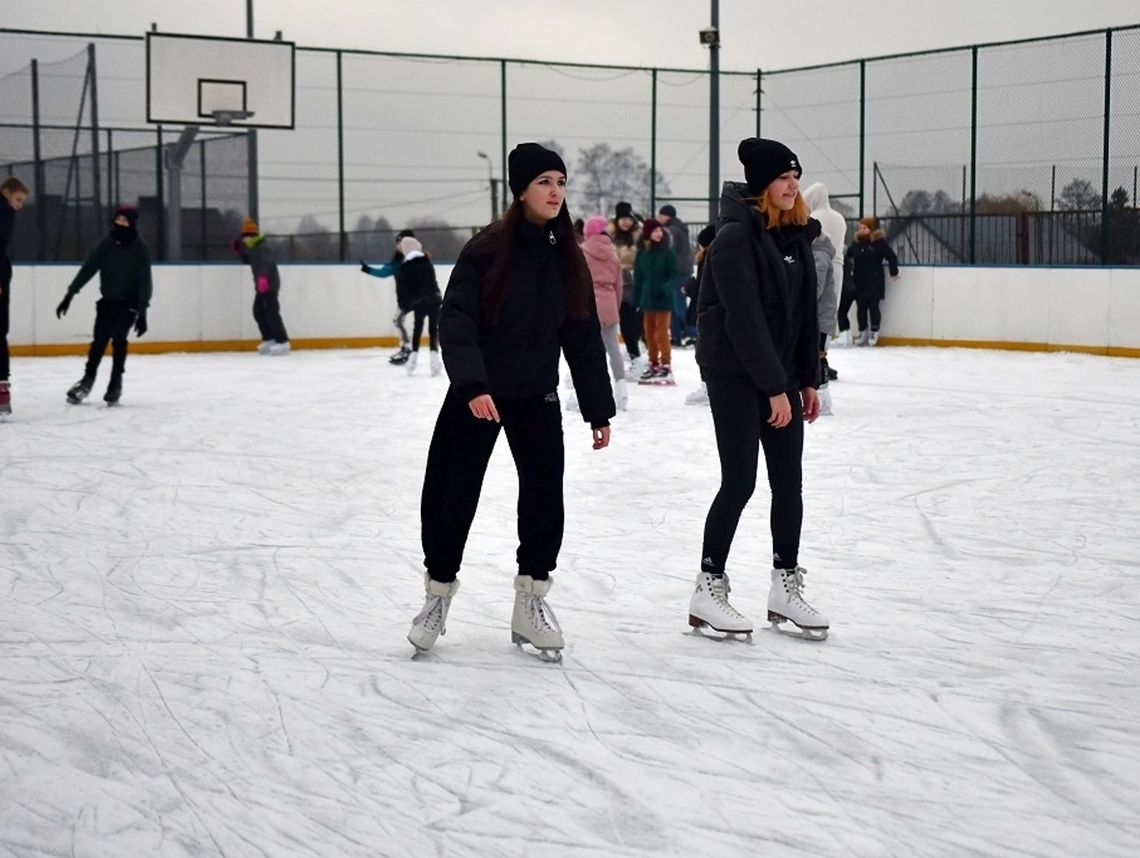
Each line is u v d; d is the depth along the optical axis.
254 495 7.30
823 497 7.08
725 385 4.36
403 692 3.89
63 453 8.87
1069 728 3.54
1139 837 2.87
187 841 2.90
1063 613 4.73
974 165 18.47
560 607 4.87
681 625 4.61
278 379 14.45
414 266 14.87
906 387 12.98
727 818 2.97
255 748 3.45
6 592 5.14
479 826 2.94
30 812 3.06
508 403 4.17
